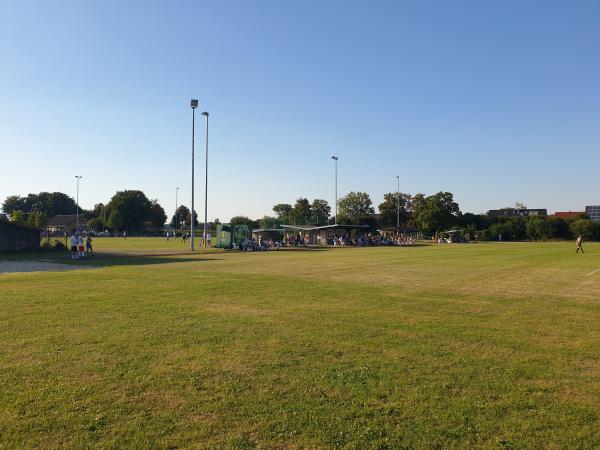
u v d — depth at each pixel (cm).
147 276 2003
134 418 525
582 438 488
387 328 985
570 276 2142
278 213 13950
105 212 14712
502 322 1063
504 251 4812
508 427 512
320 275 2114
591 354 796
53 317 1070
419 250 5078
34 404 560
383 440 479
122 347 812
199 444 468
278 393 602
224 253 4156
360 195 12331
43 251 4141
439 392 610
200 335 905
